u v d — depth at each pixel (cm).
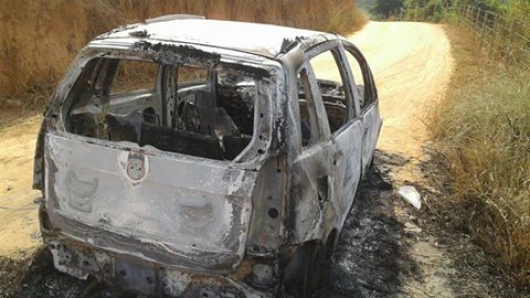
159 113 419
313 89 328
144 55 291
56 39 984
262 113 271
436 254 455
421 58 1541
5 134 718
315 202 303
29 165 605
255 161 266
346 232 475
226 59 280
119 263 304
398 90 1133
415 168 659
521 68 918
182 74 749
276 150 267
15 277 364
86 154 291
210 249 273
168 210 277
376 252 447
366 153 480
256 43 302
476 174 561
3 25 886
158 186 277
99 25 1085
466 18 2178
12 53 889
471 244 476
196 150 301
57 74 955
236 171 265
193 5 1390
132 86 983
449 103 839
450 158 669
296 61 302
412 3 4534
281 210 271
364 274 411
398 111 958
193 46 288
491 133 621
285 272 300
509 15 1413
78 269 319
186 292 291
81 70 306
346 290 385
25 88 895
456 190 570
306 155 294
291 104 280
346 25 2311
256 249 271
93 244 300
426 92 1119
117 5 1159
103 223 294
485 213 509
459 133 687
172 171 273
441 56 1578
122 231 289
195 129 388
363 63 503
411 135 803
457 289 406
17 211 479
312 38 357
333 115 477
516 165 550
